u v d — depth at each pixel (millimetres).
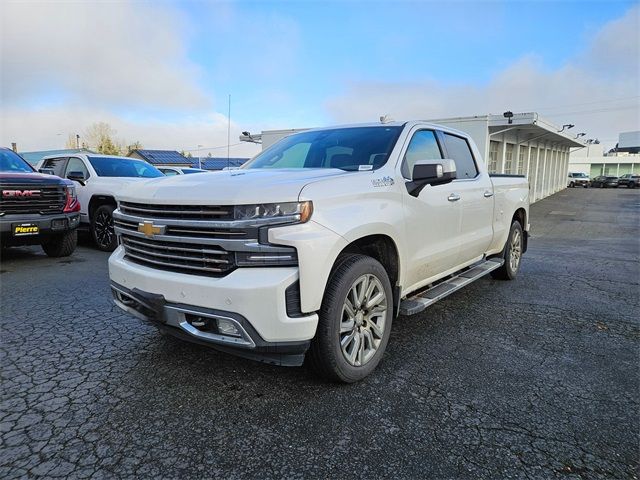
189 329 2775
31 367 3297
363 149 3828
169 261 2914
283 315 2572
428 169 3461
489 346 3793
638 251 9227
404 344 3820
